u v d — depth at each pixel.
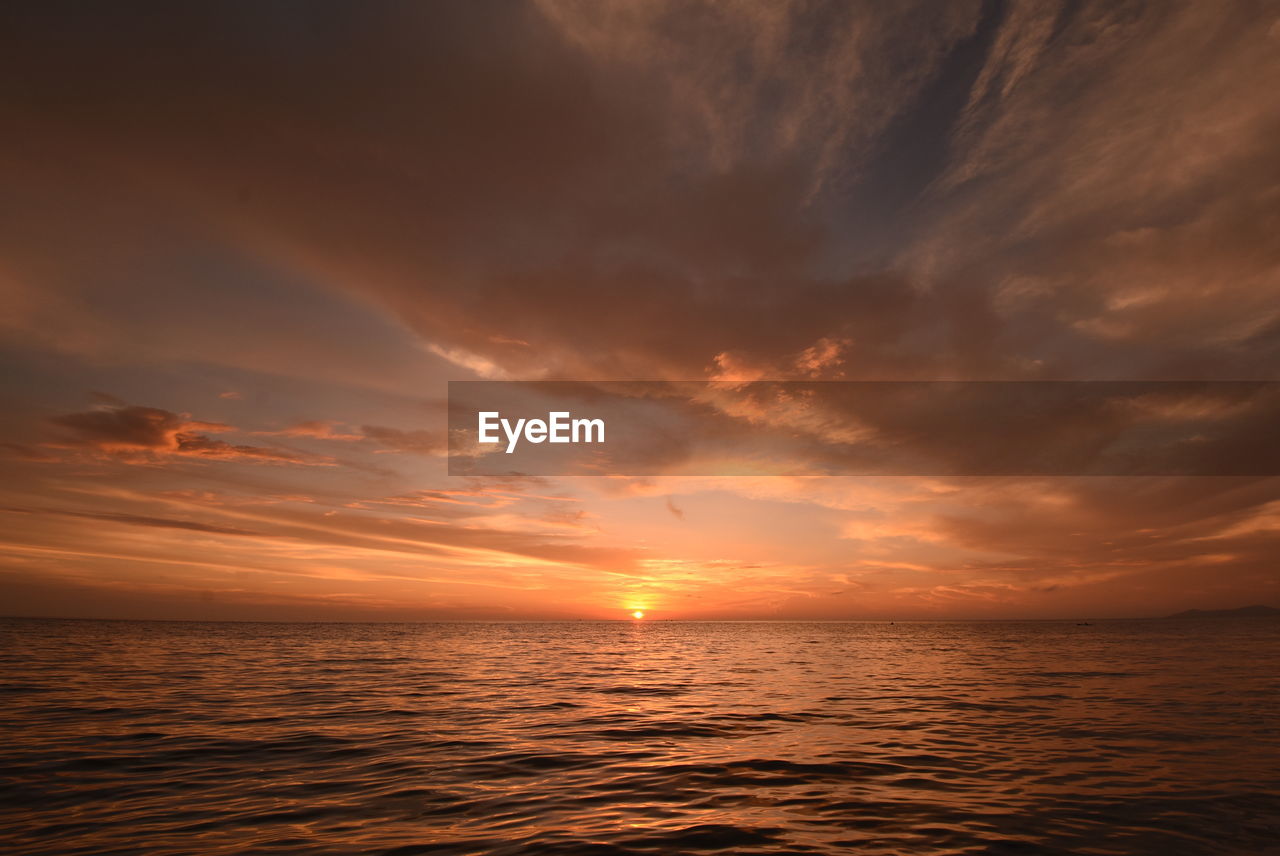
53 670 30.89
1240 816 9.87
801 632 126.31
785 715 20.05
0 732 15.92
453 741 15.68
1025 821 9.68
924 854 8.34
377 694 24.36
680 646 68.50
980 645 66.25
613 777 12.40
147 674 29.92
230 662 37.91
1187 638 77.06
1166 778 12.11
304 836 9.01
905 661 43.75
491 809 10.33
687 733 16.97
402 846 8.61
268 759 13.62
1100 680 29.09
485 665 39.47
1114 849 8.55
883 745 15.36
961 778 12.25
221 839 8.87
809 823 9.64
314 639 74.00
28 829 9.23
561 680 30.81
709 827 9.45
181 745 14.80
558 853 8.36
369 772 12.65
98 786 11.47
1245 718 18.59
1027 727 17.59
